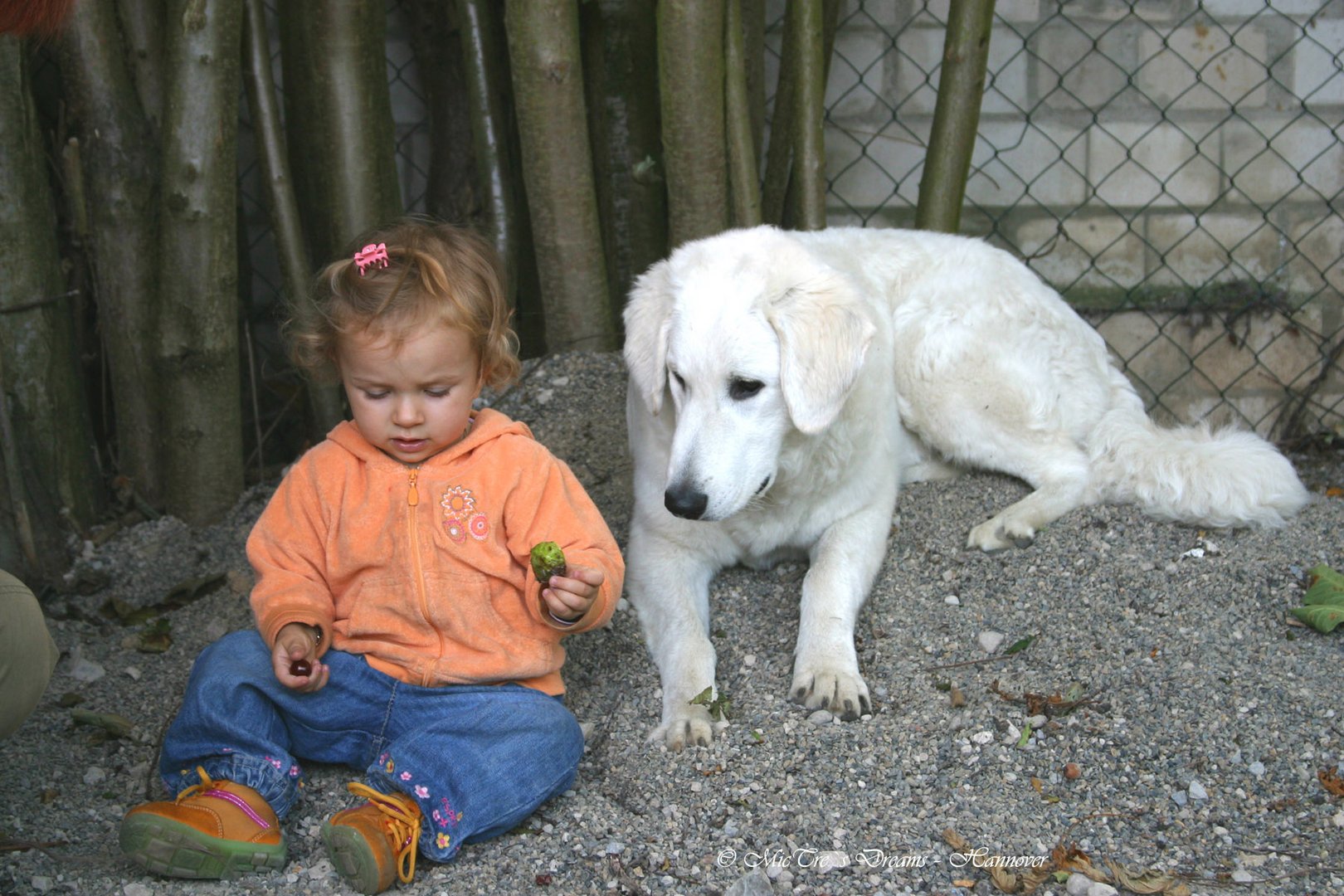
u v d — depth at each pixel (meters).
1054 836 2.32
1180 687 2.76
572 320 4.29
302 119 4.48
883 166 5.09
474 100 4.33
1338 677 2.77
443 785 2.22
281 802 2.29
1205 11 4.93
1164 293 5.19
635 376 3.03
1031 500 3.56
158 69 3.91
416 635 2.37
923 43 4.96
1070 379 3.81
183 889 2.11
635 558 3.27
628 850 2.27
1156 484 3.52
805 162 4.20
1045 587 3.21
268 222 4.85
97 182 3.86
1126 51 4.98
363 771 2.52
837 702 2.75
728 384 2.79
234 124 3.73
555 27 3.91
